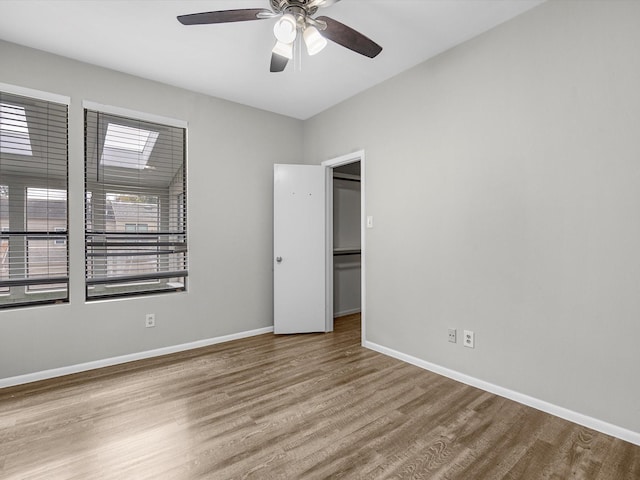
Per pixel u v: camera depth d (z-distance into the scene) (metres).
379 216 3.21
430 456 1.70
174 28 2.34
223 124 3.53
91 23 2.28
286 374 2.71
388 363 2.93
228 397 2.32
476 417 2.05
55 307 2.65
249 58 2.74
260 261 3.80
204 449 1.75
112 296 2.99
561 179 2.03
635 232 1.78
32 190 2.61
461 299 2.55
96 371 2.75
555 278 2.06
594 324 1.92
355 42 1.96
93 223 2.88
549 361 2.10
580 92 1.96
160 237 3.21
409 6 2.13
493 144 2.35
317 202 3.87
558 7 2.04
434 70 2.73
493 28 2.35
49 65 2.63
